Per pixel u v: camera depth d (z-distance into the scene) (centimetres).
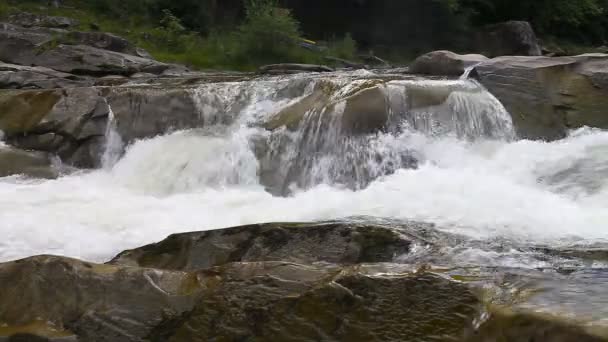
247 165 853
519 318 331
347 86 893
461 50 2862
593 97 934
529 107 919
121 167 920
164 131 964
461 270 399
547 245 497
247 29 2031
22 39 1617
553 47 3250
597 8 3438
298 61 2028
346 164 816
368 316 375
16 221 661
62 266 445
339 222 554
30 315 426
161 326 411
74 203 746
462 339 347
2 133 1003
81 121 980
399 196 675
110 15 2086
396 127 836
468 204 631
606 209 616
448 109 872
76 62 1537
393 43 2891
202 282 428
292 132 859
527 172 753
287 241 521
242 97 968
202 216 679
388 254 492
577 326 313
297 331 386
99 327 414
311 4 2830
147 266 533
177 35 2027
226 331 400
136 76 1467
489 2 3148
